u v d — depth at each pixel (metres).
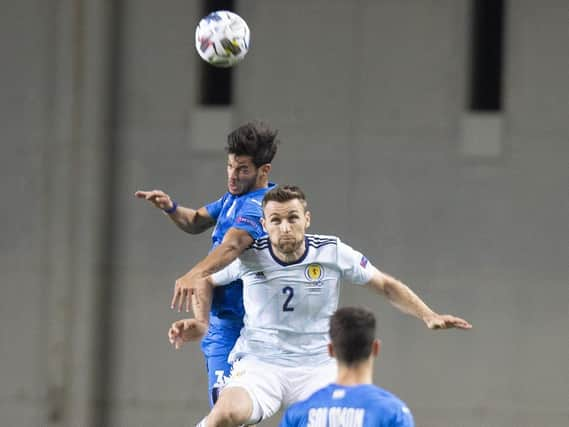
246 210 19.02
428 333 38.44
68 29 40.59
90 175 40.34
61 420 40.03
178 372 39.69
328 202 39.00
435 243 38.75
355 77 39.09
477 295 38.53
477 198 38.72
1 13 40.94
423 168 38.81
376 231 38.88
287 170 39.16
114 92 40.44
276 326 18.88
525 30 38.59
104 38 40.44
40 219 40.66
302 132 39.22
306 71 39.28
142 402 39.72
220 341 20.75
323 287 18.84
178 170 40.09
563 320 38.28
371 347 14.45
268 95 39.41
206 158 40.00
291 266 18.70
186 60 40.19
